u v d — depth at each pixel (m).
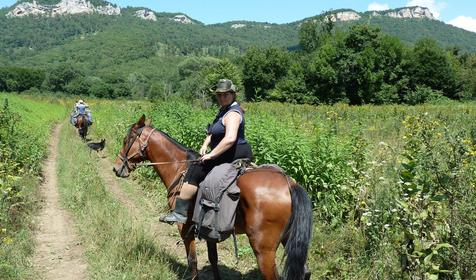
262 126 10.72
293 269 5.07
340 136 11.34
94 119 34.09
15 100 36.59
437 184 5.65
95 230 8.88
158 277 6.81
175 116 16.91
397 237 5.89
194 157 6.61
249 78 86.12
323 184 8.66
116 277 6.86
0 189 8.16
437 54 68.81
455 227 5.56
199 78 70.25
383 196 6.75
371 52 67.31
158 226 9.71
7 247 7.75
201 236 5.85
